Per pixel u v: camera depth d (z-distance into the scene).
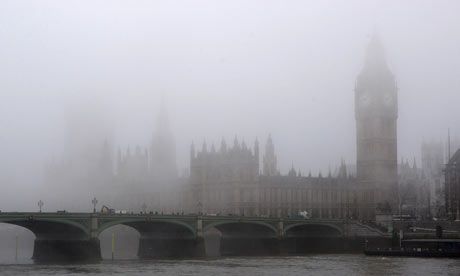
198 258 191.50
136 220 182.50
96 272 144.62
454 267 160.62
